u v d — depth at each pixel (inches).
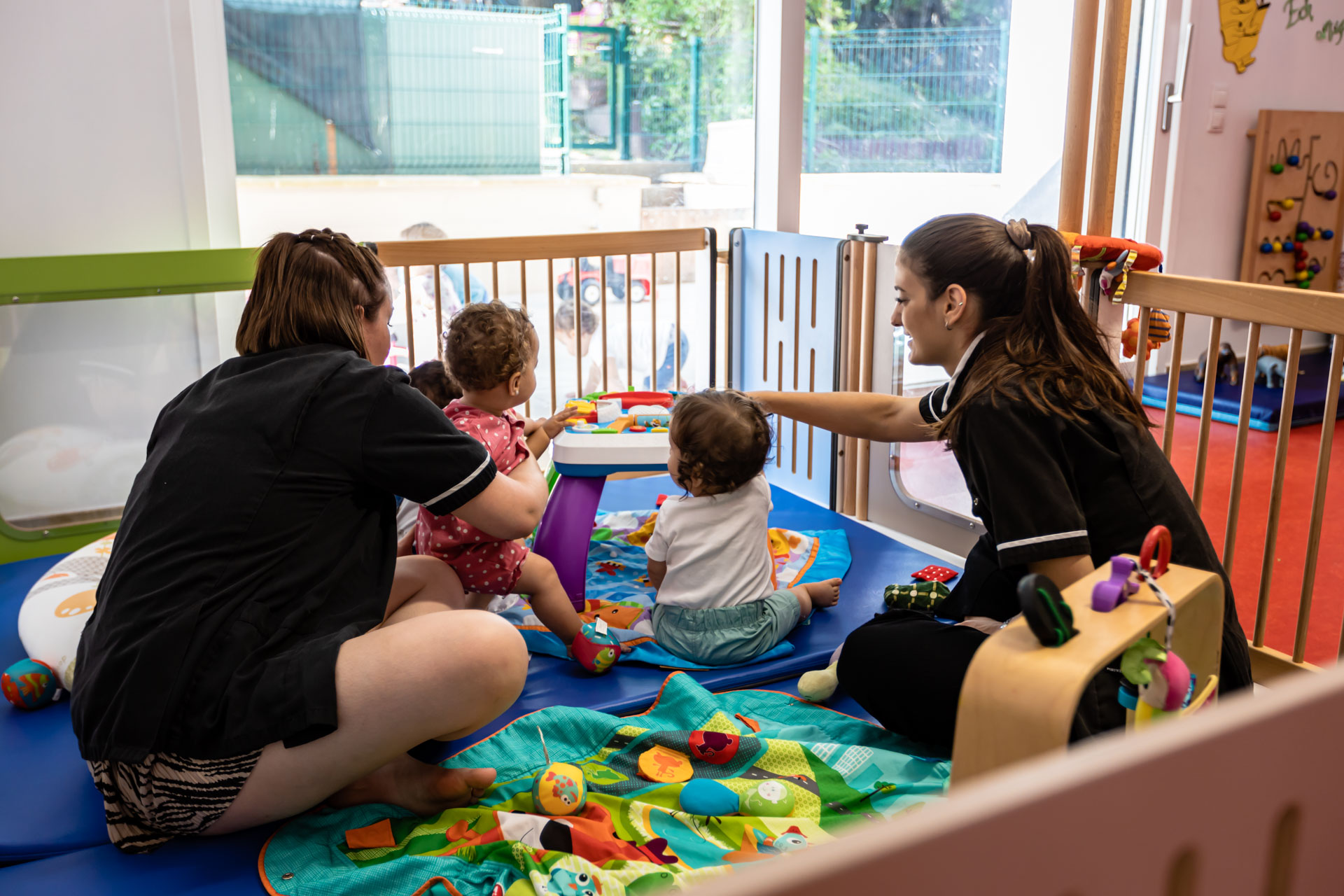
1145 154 156.3
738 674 67.2
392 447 47.5
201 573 44.4
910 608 73.2
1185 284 68.9
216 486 45.3
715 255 114.9
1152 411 150.6
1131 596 32.9
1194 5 152.2
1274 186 168.6
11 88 86.1
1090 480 48.3
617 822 49.8
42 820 51.6
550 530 75.6
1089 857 16.1
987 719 28.6
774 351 112.1
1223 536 100.8
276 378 47.9
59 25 86.8
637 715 61.7
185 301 95.1
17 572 86.8
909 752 57.0
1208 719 17.1
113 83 89.7
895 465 98.6
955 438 51.3
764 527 71.0
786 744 55.2
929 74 136.6
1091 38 78.5
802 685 64.3
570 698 64.1
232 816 46.5
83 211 90.9
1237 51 160.4
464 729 47.8
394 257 96.2
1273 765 18.0
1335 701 18.4
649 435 75.8
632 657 68.8
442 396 81.7
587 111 118.6
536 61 113.7
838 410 70.8
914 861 14.1
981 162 143.5
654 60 120.5
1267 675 67.8
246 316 50.8
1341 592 87.3
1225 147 165.0
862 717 62.7
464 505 49.9
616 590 81.4
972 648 53.2
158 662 43.1
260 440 46.2
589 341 130.9
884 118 135.8
